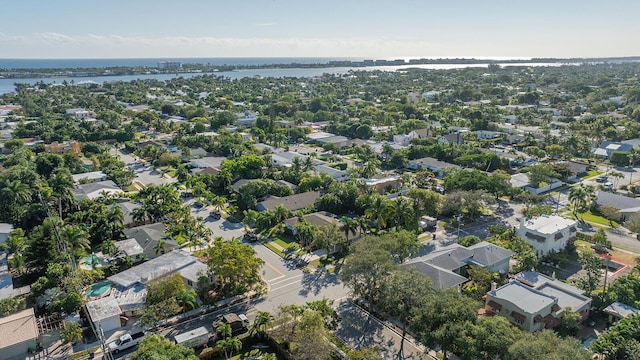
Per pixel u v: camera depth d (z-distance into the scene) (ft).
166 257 328.70
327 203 437.99
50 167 538.47
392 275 262.26
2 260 339.16
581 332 256.52
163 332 257.75
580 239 386.32
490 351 199.11
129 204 441.27
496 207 463.42
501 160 581.53
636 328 228.63
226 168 527.40
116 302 271.69
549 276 318.04
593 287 285.02
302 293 297.12
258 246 369.71
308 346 223.10
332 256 351.25
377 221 392.88
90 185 491.72
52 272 293.02
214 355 241.35
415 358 233.55
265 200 448.65
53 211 404.77
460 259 320.09
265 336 254.47
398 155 620.08
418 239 381.19
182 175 545.85
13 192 416.26
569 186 533.14
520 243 337.31
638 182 543.39
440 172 581.94
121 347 241.96
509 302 254.47
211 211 451.12
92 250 360.07
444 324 215.92
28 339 237.66
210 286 298.35
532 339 193.67
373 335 253.65
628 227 388.78
